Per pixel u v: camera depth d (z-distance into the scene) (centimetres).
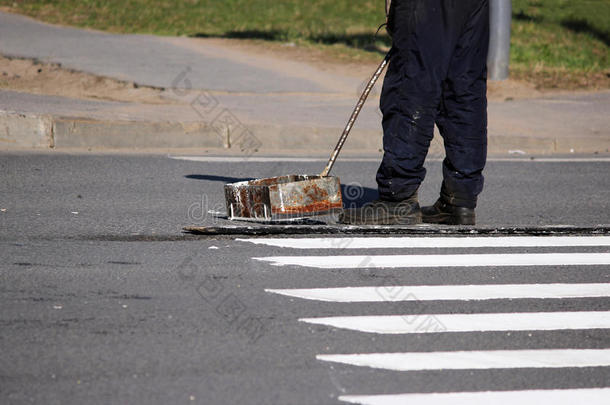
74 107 3719
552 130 3881
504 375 1159
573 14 9406
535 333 1328
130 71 4856
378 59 5834
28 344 1211
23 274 1549
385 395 1082
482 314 1410
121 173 2691
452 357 1218
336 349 1231
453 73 1950
